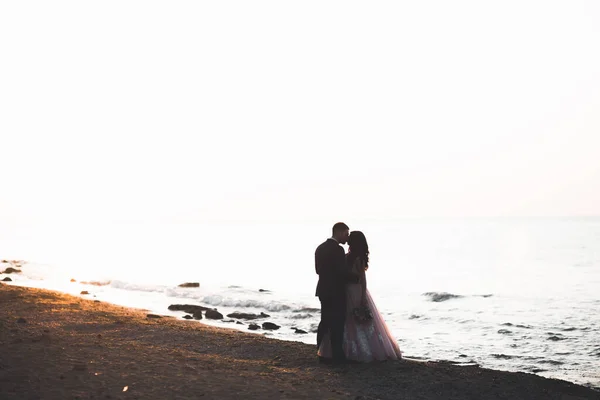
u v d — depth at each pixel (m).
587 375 10.44
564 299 22.77
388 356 8.97
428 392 7.36
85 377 7.03
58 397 6.14
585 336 14.44
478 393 7.46
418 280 32.94
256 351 9.88
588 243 74.38
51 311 13.27
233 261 46.62
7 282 25.83
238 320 16.20
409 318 17.97
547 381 8.45
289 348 10.12
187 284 25.81
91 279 27.77
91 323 11.91
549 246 68.81
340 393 6.98
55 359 7.93
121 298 21.34
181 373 7.57
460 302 22.16
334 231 8.95
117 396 6.31
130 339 10.53
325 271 8.83
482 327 16.02
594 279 31.86
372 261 49.59
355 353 8.81
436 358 11.90
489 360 11.73
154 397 6.37
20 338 9.46
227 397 6.52
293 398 6.62
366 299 9.04
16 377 6.83
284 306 18.64
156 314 15.13
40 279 27.81
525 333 14.96
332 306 8.82
